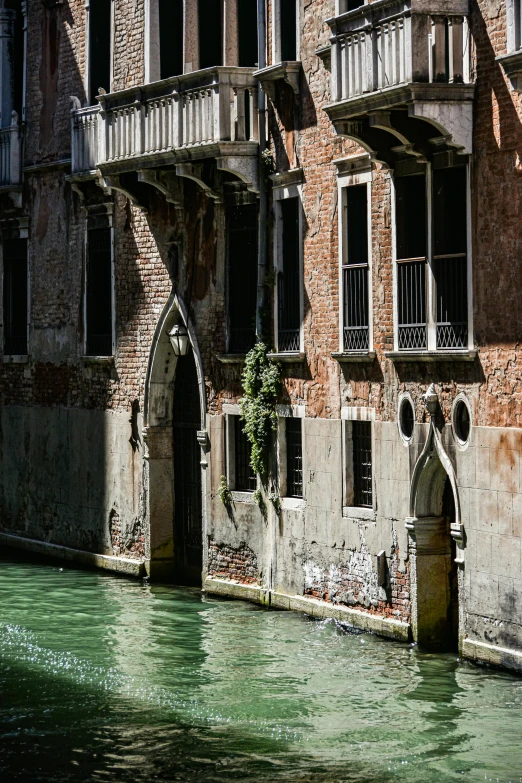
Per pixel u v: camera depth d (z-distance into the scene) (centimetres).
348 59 1900
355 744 1529
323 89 2105
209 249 2381
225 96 2219
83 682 1797
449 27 1820
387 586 2003
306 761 1478
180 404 2527
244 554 2333
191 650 1967
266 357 2238
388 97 1816
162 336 2508
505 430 1772
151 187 2519
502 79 1762
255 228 2292
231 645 1988
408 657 1889
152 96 2358
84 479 2742
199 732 1584
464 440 1856
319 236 2131
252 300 2303
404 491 1958
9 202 2964
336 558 2108
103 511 2683
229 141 2220
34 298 2898
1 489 3039
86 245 2714
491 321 1791
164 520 2548
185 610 2250
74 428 2772
